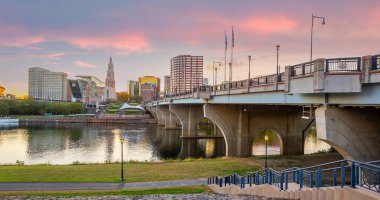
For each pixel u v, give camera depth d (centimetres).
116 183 4044
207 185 3872
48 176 4391
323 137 2948
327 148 8544
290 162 5191
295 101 3516
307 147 8800
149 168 5009
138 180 4212
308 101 3244
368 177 1567
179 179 4262
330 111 2923
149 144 10400
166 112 16525
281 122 7144
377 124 2973
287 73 3356
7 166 5322
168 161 5881
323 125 2945
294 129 7169
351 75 2616
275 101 4056
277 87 3809
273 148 8625
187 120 12362
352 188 1372
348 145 2916
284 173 2230
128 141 11188
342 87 2652
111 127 17225
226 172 4609
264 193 2427
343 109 2941
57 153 8631
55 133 13938
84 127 17262
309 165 4881
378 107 2964
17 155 8294
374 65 2469
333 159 5331
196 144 10338
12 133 13900
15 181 4069
